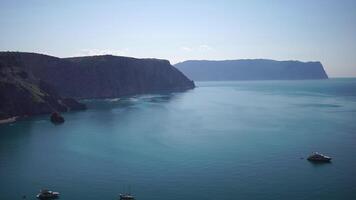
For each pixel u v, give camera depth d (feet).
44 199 272.72
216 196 273.95
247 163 350.84
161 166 344.28
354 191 281.54
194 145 423.64
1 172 333.21
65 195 279.49
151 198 271.69
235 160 360.89
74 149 412.57
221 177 313.12
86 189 290.56
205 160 361.51
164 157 374.43
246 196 273.33
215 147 412.98
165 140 451.53
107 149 410.72
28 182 307.58
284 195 274.77
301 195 274.77
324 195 274.77
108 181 307.37
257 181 303.07
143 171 330.75
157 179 310.24
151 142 442.09
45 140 459.73
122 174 323.78
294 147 409.28
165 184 298.76
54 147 423.23
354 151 389.39
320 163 349.41
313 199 268.00
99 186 296.51
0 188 294.87
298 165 344.08
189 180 306.96
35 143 443.73
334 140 440.45
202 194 277.85
